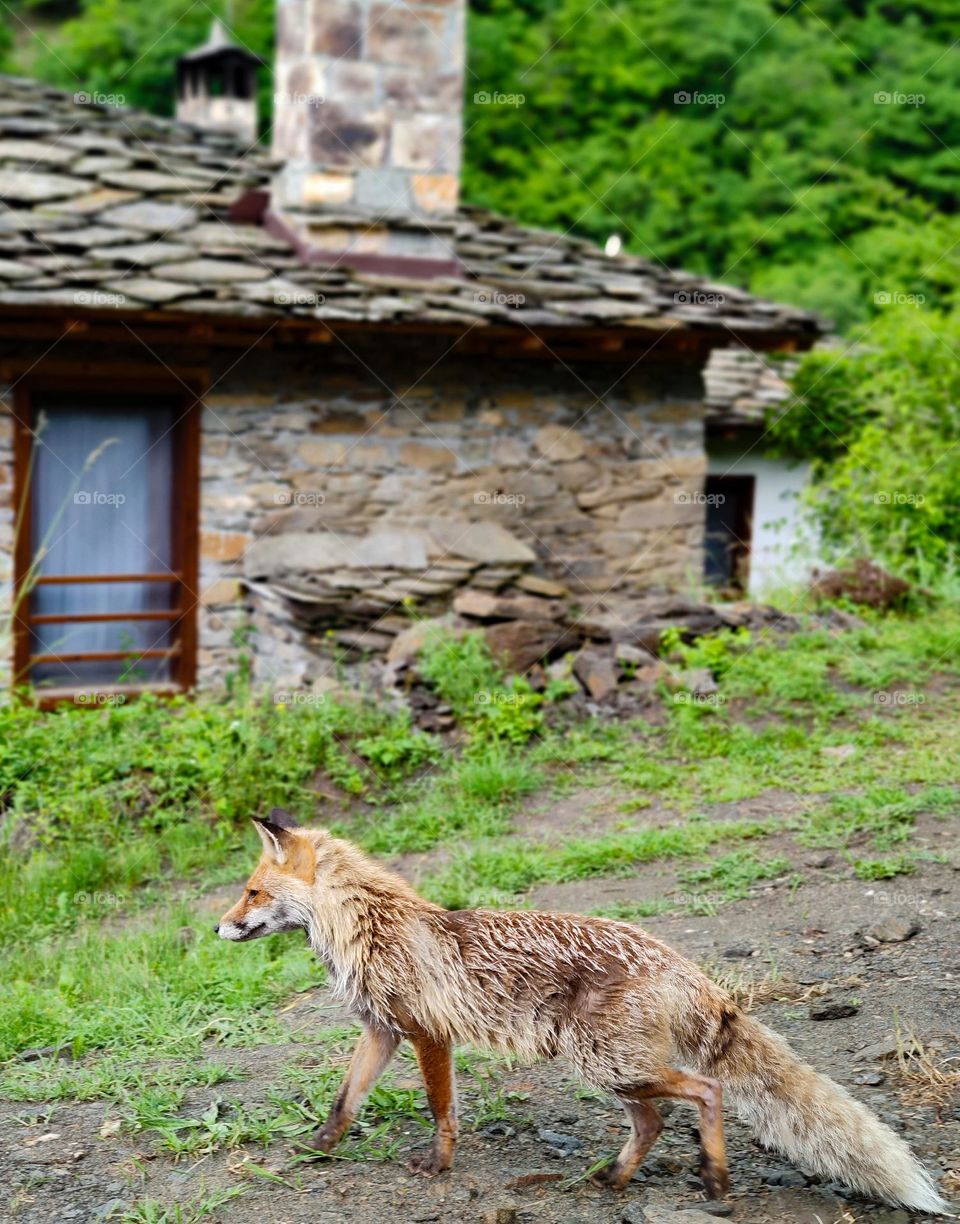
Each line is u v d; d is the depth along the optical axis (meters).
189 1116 4.83
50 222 10.71
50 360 10.41
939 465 13.73
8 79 13.05
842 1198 4.15
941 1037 4.99
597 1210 4.14
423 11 11.69
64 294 9.84
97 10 25.77
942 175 23.16
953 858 6.73
